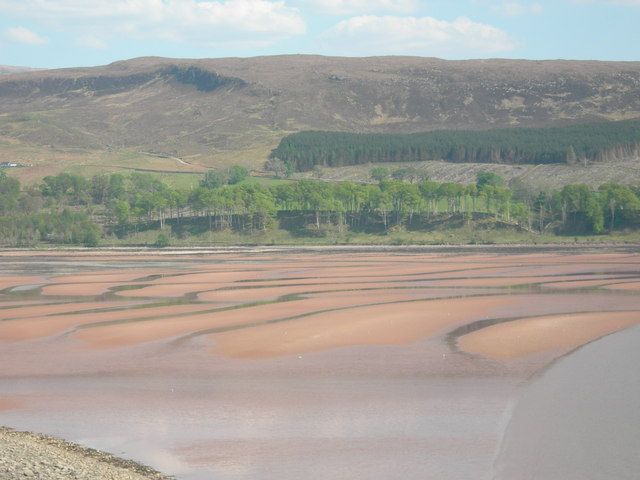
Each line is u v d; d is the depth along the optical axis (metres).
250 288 133.75
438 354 77.50
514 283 134.38
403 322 94.19
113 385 68.38
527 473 48.19
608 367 71.31
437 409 60.22
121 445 53.38
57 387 67.94
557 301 110.62
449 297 116.50
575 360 74.06
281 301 115.44
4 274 168.88
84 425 57.66
